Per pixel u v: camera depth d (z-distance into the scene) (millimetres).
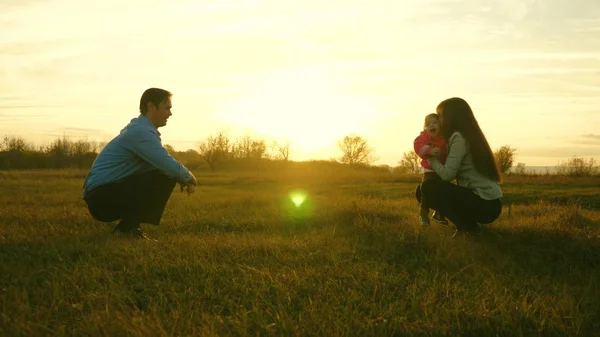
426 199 5941
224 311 3455
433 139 5918
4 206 8969
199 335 2922
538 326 3092
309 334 2959
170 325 3072
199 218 7461
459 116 5637
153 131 5781
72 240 5391
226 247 5145
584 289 3805
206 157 48375
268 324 3125
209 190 15516
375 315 3312
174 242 5387
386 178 23484
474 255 4848
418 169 45031
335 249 5117
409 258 4852
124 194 5645
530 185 18266
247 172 38906
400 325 3090
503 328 3037
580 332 3016
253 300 3568
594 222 7156
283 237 6074
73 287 3752
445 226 6289
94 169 5723
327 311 3344
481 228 5836
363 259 4816
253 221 7137
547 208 8703
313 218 7305
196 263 4434
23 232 5926
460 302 3465
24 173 27266
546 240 5488
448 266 4547
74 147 54750
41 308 3285
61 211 7973
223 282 3973
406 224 6570
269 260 4684
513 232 6000
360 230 6164
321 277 4121
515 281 4062
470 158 5645
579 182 19984
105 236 5707
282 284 3830
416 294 3713
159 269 4301
